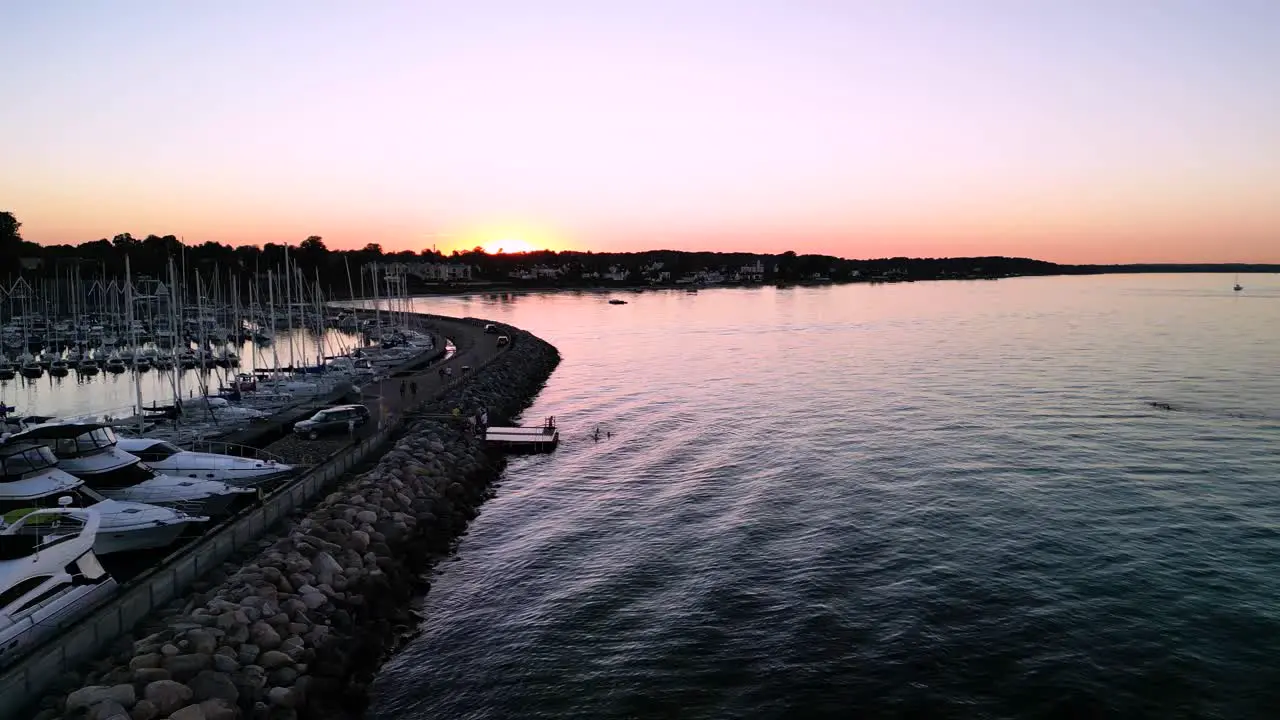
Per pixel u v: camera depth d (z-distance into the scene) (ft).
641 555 129.49
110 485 123.24
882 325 580.30
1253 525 138.51
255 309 563.48
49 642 76.48
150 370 344.08
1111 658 96.84
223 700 74.59
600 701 88.84
